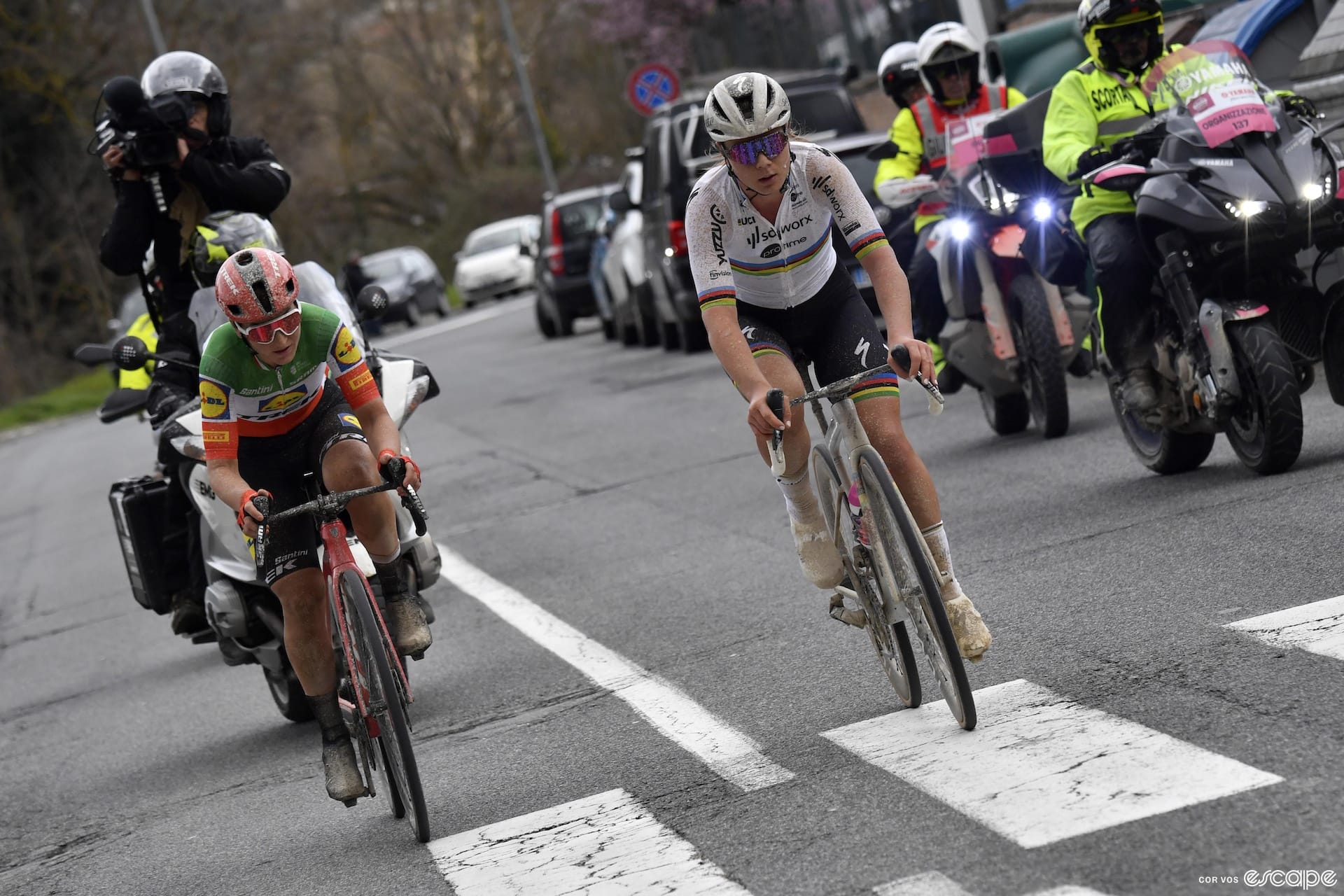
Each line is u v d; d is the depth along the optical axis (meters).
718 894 11.84
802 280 15.10
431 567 20.02
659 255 55.06
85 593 34.84
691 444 36.41
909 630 17.17
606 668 19.58
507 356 72.25
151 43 144.12
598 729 17.05
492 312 114.31
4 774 21.14
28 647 30.11
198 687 24.19
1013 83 49.97
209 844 16.16
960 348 28.78
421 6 182.12
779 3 100.44
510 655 21.31
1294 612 15.66
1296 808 11.27
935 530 14.74
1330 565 17.03
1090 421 29.48
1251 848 10.77
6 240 137.75
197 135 22.20
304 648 15.44
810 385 15.80
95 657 28.02
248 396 15.05
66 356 141.25
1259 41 34.84
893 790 13.21
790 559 23.39
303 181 166.12
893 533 14.33
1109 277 22.45
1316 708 13.11
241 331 14.44
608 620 22.03
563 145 185.88
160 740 21.36
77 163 141.12
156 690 24.53
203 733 21.30
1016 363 28.53
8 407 124.62
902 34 80.56
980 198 28.03
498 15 182.50
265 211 23.14
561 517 30.72
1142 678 14.78
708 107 14.28
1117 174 21.30
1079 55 49.56
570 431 42.66
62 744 22.22
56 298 141.00
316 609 15.48
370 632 14.37
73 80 141.00
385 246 188.25
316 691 15.50
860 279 39.19
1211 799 11.70
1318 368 30.03
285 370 15.06
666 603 22.31
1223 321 20.98
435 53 186.00
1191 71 21.92
